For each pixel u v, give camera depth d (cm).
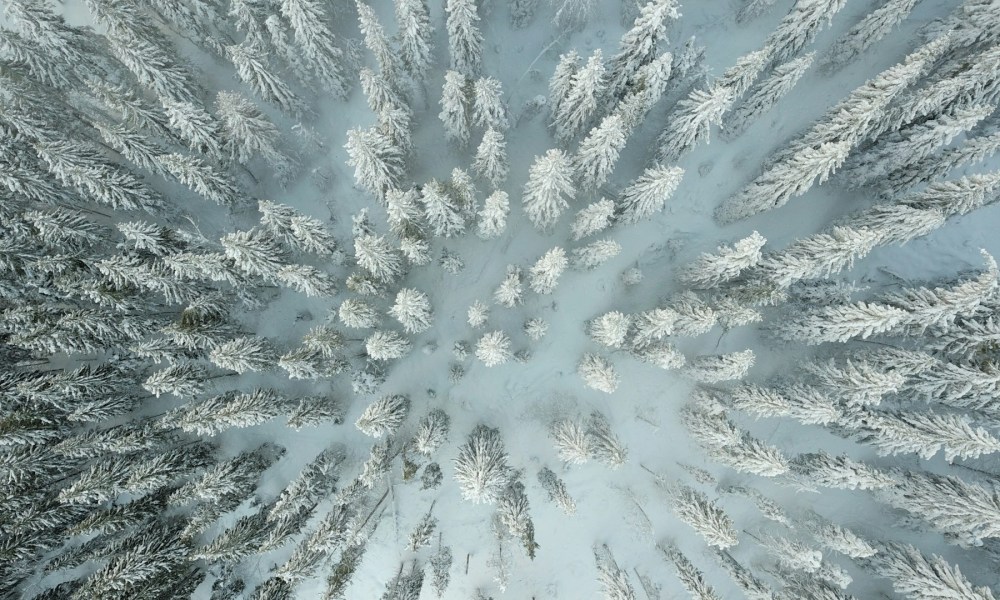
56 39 2611
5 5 2442
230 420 2512
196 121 2567
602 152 2533
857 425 2592
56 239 2525
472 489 2483
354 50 3145
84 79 2844
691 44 2648
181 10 2841
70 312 2483
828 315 2522
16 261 2497
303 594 3194
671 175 2350
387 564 3203
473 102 2791
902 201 2619
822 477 2689
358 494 2939
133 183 2644
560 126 2945
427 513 3195
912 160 2595
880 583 2988
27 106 2702
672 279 3206
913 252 3081
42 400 2522
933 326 2491
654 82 2458
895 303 2506
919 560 2653
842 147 2320
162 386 2472
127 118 2694
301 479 2780
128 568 2525
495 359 2633
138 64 2603
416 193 2730
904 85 2264
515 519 2664
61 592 2788
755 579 2866
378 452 2872
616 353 3219
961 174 3022
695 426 2955
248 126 2659
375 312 2797
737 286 2739
